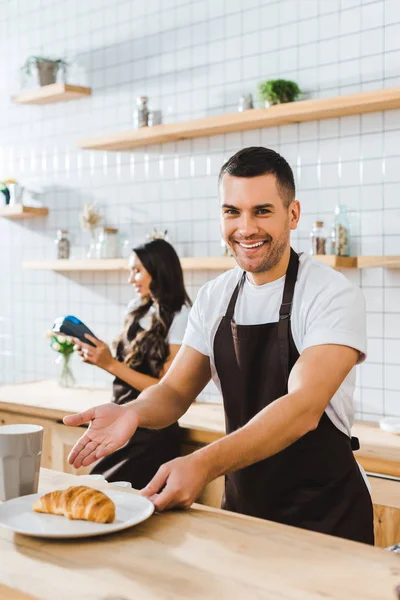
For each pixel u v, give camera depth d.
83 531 1.18
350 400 1.82
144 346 3.18
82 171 4.38
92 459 1.54
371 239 3.18
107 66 4.21
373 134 3.16
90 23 4.29
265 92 3.28
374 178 3.16
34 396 3.78
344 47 3.24
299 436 1.51
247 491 1.83
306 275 1.78
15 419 3.64
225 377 1.90
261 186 1.61
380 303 3.16
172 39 3.88
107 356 3.08
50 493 1.32
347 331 1.64
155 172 3.98
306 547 1.16
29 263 4.38
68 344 4.04
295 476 1.79
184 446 3.12
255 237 1.64
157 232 3.83
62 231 4.34
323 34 3.30
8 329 4.84
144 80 4.02
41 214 4.55
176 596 0.97
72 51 4.40
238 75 3.61
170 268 3.19
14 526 1.22
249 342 1.83
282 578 1.03
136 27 4.05
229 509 1.90
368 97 2.95
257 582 1.02
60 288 4.51
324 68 3.30
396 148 3.10
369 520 1.87
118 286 4.19
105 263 3.97
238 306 1.88
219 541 1.18
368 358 3.19
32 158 4.68
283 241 1.68
